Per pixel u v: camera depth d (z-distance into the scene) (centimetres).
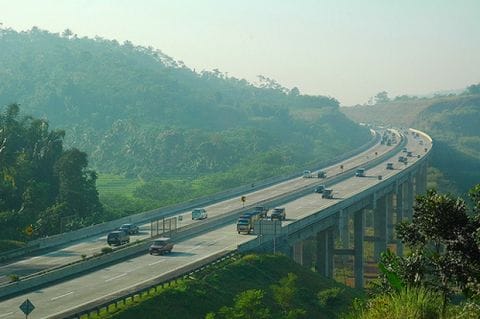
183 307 7019
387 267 3659
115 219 13875
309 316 8100
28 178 13650
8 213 11900
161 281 7312
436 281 3556
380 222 17100
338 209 13250
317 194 16462
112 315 6306
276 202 14788
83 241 11006
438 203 3591
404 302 2991
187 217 13525
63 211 12738
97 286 7500
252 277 8619
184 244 10281
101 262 8688
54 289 7375
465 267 3500
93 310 6112
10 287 7112
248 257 9188
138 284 7400
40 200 12900
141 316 6481
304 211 13562
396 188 18450
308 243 14562
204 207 15038
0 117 15662
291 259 10000
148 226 12606
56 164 14238
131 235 11519
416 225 3744
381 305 3034
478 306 2967
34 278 7488
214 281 7962
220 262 8700
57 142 14950
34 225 12062
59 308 6500
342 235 13700
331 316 8388
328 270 13300
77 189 13700
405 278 3578
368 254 17575
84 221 12888
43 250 10188
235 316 7012
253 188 18475
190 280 7700
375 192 15962
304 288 8875
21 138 15050
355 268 14212
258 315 7194
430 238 3647
